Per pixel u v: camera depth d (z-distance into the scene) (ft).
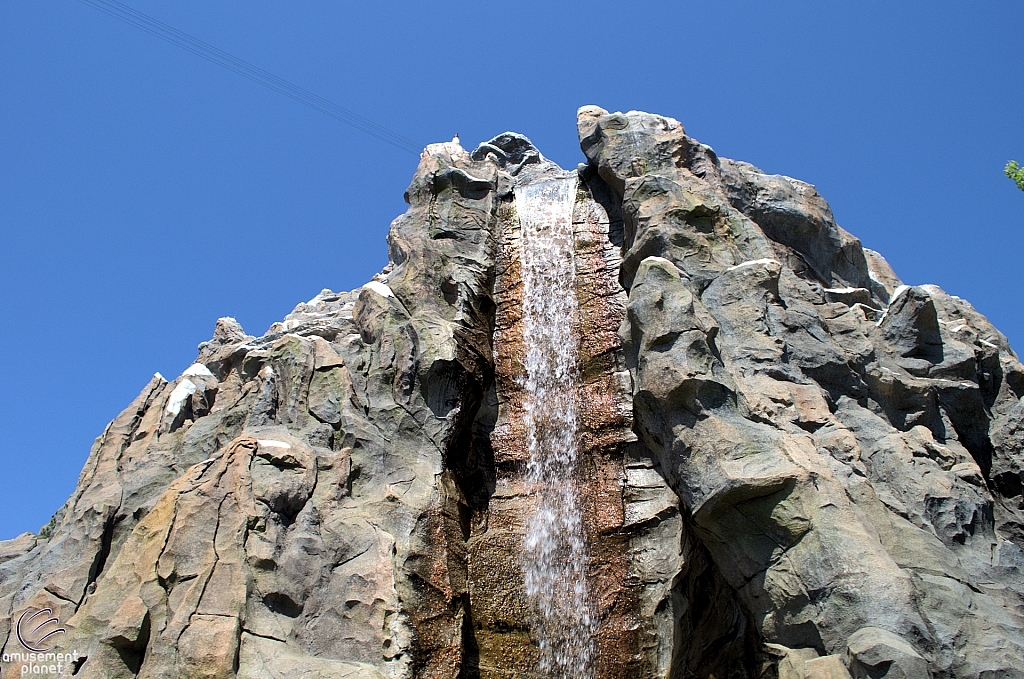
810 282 86.43
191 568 61.26
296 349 76.43
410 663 59.31
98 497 75.41
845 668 54.54
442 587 66.03
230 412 78.18
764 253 83.41
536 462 77.51
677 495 69.87
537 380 81.87
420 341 77.25
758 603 61.62
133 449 83.56
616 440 74.95
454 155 97.25
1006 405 81.97
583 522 72.38
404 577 63.67
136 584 61.36
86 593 67.82
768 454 63.36
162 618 59.36
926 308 80.89
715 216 83.30
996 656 54.90
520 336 84.84
